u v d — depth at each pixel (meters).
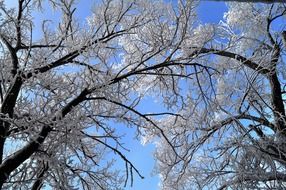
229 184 10.35
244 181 10.16
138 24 8.27
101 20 8.04
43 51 7.07
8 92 6.14
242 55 11.89
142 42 9.17
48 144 6.45
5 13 7.40
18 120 5.85
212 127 11.01
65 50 7.94
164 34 8.50
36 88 6.96
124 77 7.02
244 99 10.58
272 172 9.97
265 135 10.43
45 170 6.57
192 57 7.66
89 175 7.48
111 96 6.92
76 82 7.77
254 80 10.59
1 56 7.32
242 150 10.40
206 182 10.80
